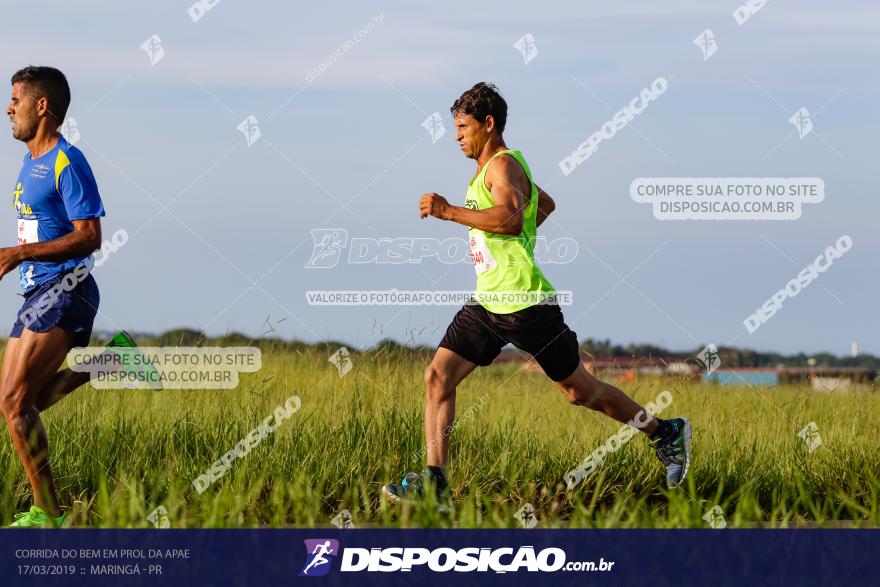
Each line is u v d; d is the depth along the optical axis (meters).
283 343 12.41
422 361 11.45
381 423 9.85
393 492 8.27
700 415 11.25
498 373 12.98
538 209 9.06
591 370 11.95
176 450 9.45
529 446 9.72
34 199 8.12
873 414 11.30
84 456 9.09
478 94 8.68
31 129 8.18
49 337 7.95
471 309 8.69
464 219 8.34
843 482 9.32
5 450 8.89
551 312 8.58
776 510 7.88
